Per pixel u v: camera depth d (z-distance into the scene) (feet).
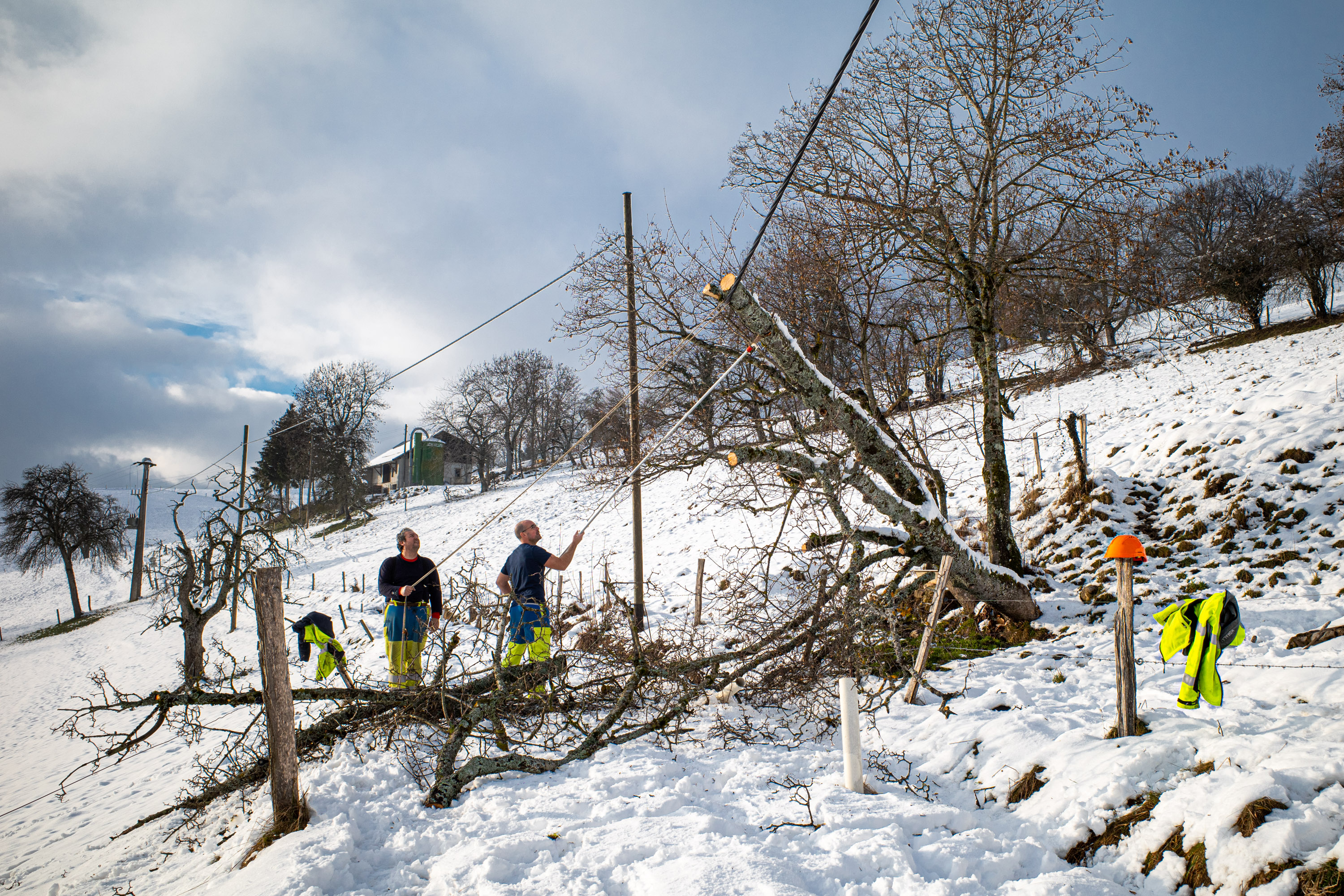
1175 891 10.45
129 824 23.44
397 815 15.30
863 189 30.71
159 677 62.44
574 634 31.50
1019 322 34.35
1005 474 31.35
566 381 213.25
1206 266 31.68
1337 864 9.16
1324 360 50.47
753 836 13.08
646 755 17.69
